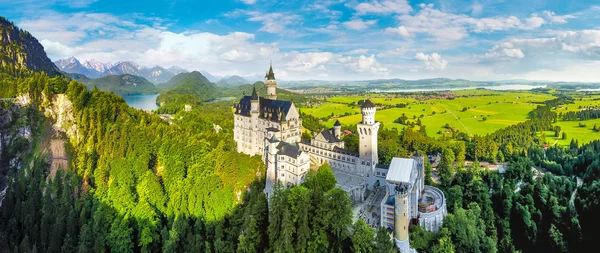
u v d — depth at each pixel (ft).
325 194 336.70
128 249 395.75
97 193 476.54
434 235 339.16
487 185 490.49
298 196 320.09
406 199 314.76
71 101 627.87
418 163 414.41
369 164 441.27
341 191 318.65
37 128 612.70
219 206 409.28
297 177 417.69
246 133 616.39
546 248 424.05
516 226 444.96
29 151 586.45
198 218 405.80
